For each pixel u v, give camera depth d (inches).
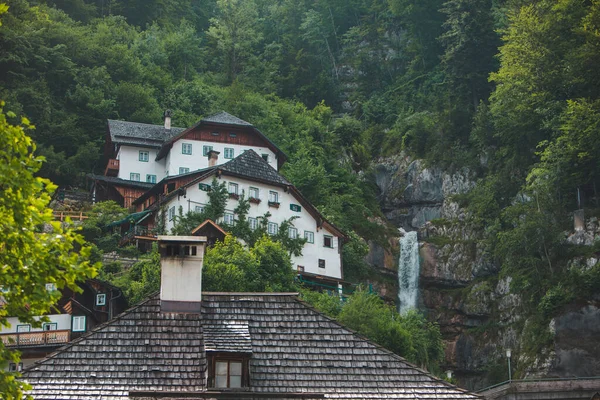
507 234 4726.9
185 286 1493.6
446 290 5059.1
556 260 4640.8
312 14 7367.1
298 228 4101.9
